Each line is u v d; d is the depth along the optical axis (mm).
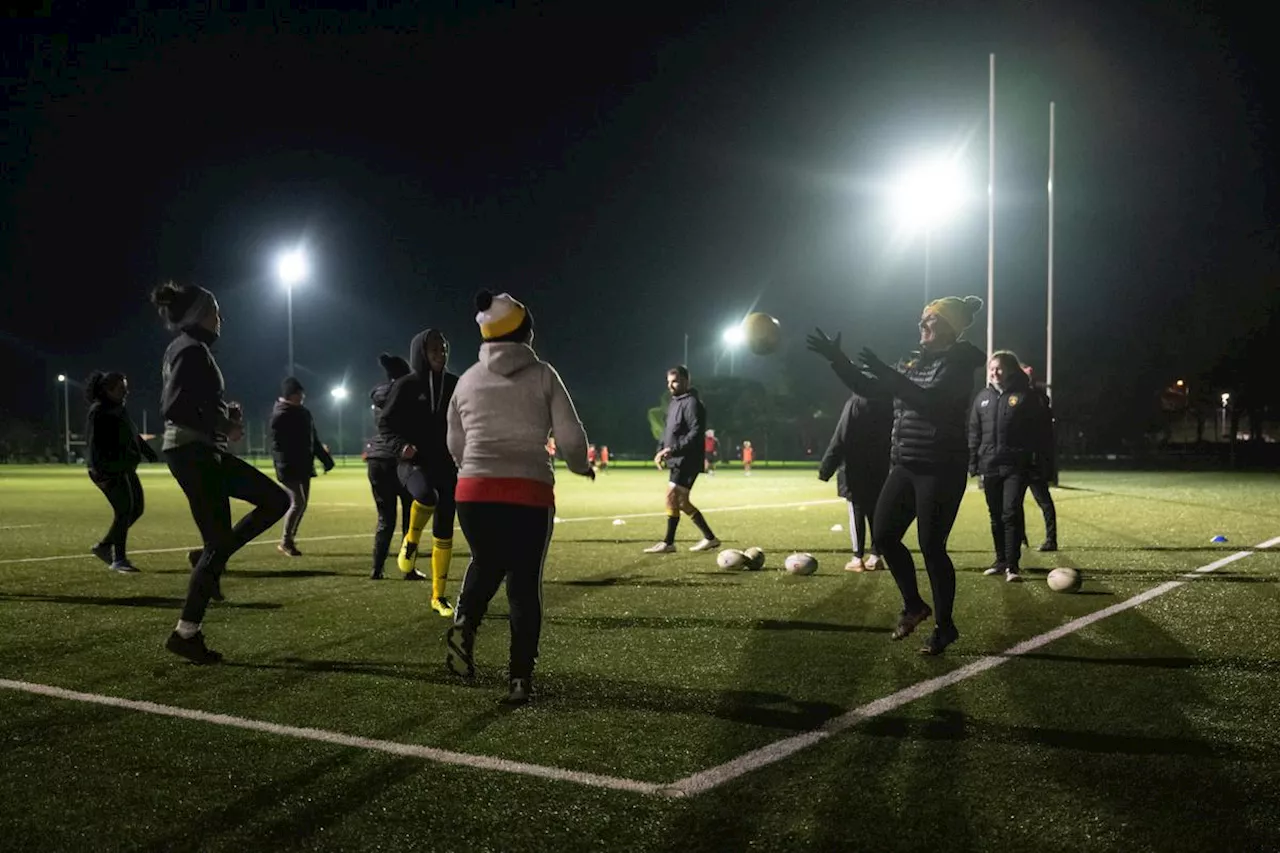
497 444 4641
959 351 5484
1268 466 42250
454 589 8156
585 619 6777
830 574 9055
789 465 50562
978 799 3381
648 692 4805
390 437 8555
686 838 3074
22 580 8711
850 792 3441
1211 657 5523
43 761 3793
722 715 4398
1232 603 7293
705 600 7562
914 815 3244
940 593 5477
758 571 9258
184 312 5582
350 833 3123
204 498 5371
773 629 6402
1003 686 4883
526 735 4105
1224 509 16500
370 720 4332
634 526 14156
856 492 9102
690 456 10656
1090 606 7199
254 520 5543
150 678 5113
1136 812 3270
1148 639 6016
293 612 7074
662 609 7168
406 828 3158
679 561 10031
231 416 5742
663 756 3830
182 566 9695
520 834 3109
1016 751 3879
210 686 4938
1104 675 5109
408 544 8562
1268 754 3846
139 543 11883
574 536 12695
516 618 4613
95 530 13688
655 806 3320
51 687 4922
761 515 16234
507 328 4719
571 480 31516
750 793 3434
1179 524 13773
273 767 3721
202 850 3008
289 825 3188
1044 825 3164
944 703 4578
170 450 5391
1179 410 48000
